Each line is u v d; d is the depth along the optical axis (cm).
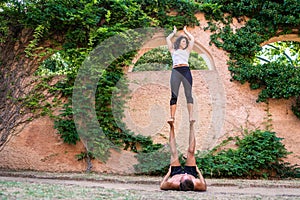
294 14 806
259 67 762
